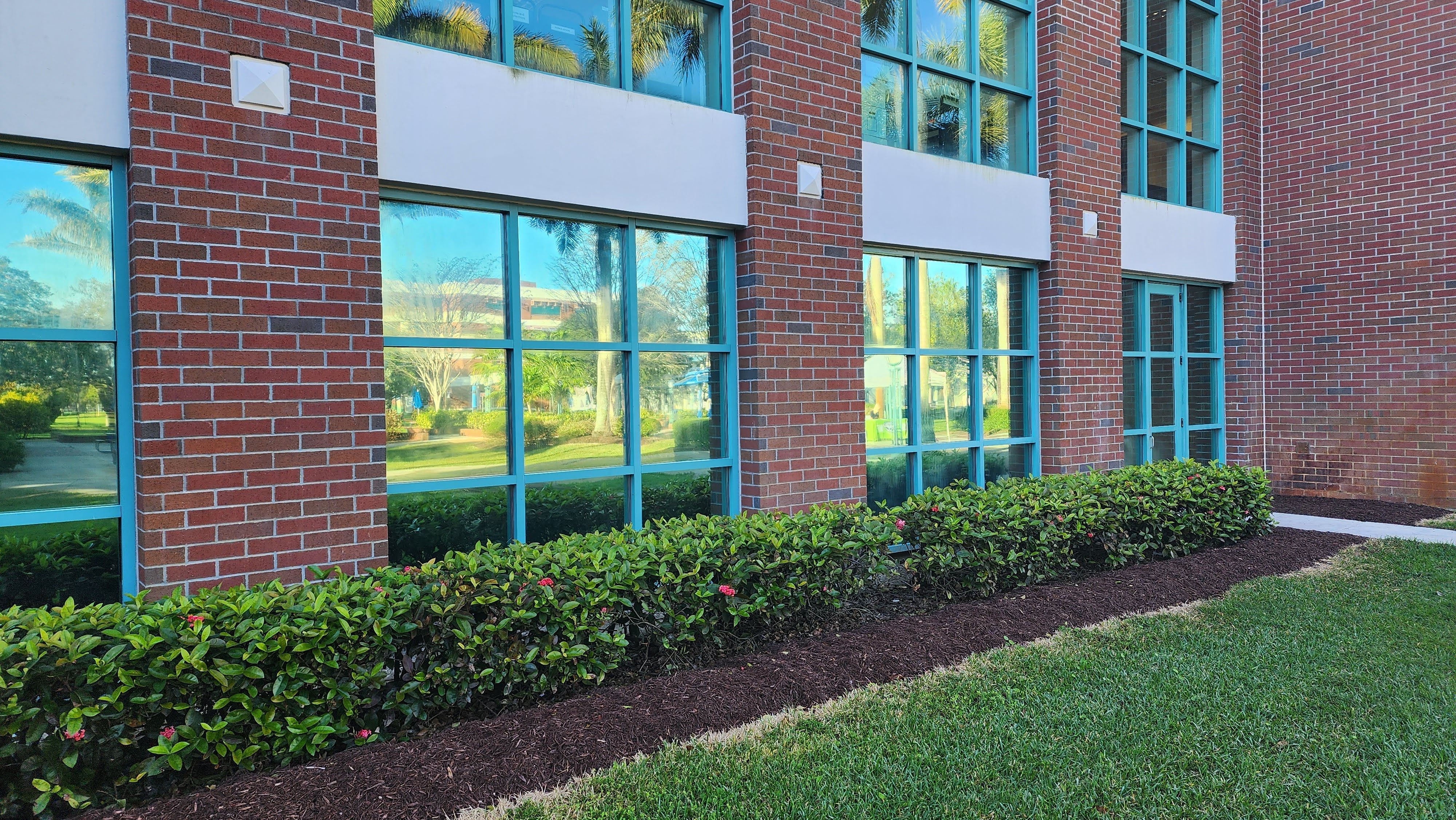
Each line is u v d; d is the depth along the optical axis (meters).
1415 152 9.86
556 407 5.64
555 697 4.15
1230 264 10.81
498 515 5.42
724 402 6.42
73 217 4.11
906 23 7.50
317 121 4.43
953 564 5.74
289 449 4.36
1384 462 10.23
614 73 5.83
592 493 5.81
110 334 4.15
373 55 4.62
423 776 3.20
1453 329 9.65
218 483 4.16
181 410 4.06
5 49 3.76
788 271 6.36
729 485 6.42
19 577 3.99
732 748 3.57
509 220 5.36
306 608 3.48
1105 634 5.16
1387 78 10.05
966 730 3.78
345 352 4.54
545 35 5.52
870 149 7.03
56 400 4.08
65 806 3.09
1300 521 9.18
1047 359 8.44
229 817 2.92
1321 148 10.63
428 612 3.79
